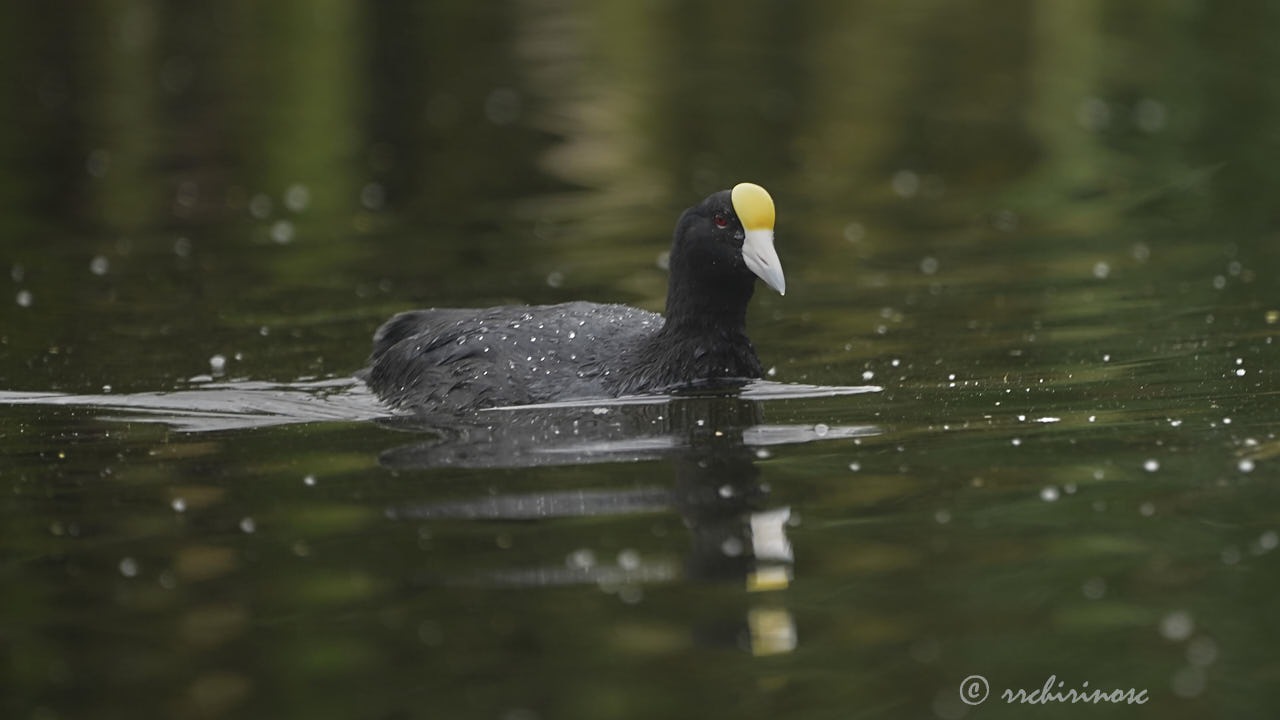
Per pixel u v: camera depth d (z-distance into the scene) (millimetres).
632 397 12758
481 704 7027
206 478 10609
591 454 10977
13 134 27750
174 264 18984
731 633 7766
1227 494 9594
